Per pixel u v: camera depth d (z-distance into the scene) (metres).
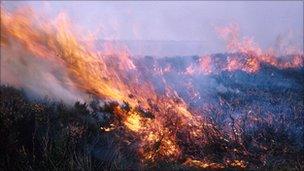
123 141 6.63
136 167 5.53
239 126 7.45
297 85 11.91
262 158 6.39
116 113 8.02
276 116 8.26
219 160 6.45
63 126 6.23
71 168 4.90
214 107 9.11
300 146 6.82
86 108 7.74
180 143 6.93
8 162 5.02
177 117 7.85
